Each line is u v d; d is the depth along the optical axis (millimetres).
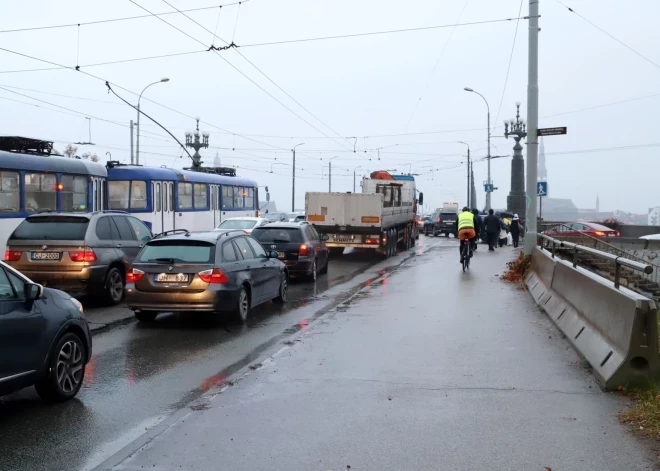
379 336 9578
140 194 24406
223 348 9055
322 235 25234
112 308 12594
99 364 8094
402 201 31875
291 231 17531
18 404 6410
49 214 12383
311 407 6152
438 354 8352
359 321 10891
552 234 26719
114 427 5719
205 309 10391
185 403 6449
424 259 25219
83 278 11984
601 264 17312
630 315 6527
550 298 11602
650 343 6398
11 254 12070
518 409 6027
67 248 11992
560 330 9727
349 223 24984
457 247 34031
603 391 6543
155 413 6129
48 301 6445
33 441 5344
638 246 24578
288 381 7082
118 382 7234
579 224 32062
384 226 25234
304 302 13781
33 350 6055
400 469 4680
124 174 24234
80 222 12297
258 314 12148
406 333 9789
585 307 8633
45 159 17594
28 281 6137
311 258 17484
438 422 5695
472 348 8695
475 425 5602
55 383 6344
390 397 6457
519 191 48656
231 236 11562
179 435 5398
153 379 7367
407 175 35812
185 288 10391
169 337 9852
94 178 19938
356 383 6996
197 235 11078
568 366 7652
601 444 5098
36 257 11992
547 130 17578
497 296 14000
